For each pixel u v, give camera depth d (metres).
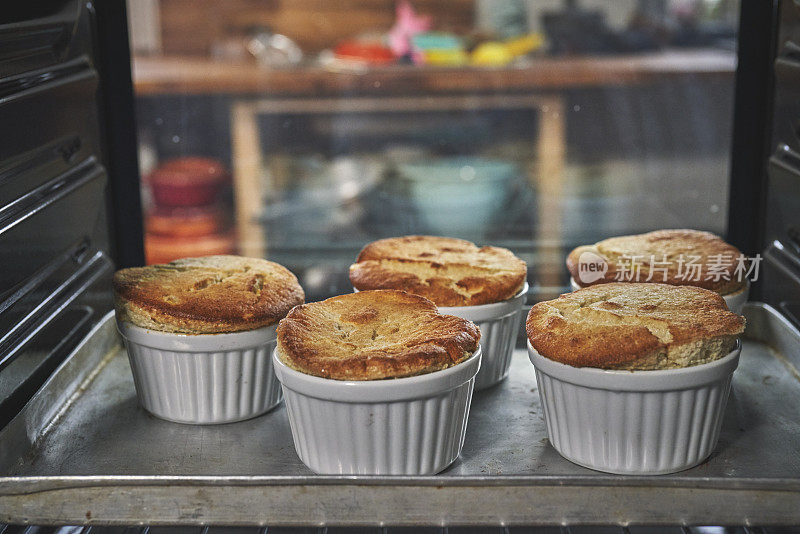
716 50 1.81
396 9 2.34
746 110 1.08
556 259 1.41
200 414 0.85
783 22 1.02
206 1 2.23
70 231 0.97
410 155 1.61
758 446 0.79
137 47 2.25
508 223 1.56
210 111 1.59
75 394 0.93
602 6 1.90
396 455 0.72
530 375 0.97
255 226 1.61
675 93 1.52
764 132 1.07
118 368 1.00
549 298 1.19
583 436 0.74
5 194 0.81
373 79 1.60
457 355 0.71
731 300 0.88
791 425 0.83
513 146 1.58
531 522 0.67
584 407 0.73
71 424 0.86
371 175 1.61
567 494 0.67
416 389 0.69
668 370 0.71
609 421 0.72
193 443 0.81
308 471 0.75
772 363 0.98
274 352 0.76
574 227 1.55
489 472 0.75
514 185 1.56
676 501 0.67
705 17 1.83
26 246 0.85
